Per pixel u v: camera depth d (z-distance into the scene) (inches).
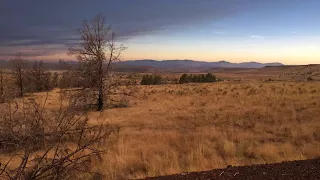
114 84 1055.6
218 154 373.1
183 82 3341.5
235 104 926.4
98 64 989.8
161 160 329.4
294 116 627.5
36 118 189.2
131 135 520.7
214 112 783.7
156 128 612.1
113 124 651.5
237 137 469.1
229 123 625.9
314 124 538.9
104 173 288.5
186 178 222.1
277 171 228.5
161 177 230.2
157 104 1112.2
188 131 559.2
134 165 325.7
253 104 893.2
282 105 813.9
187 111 847.1
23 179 184.7
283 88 1337.4
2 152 211.5
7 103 184.7
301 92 1118.4
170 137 476.4
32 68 1299.2
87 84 960.9
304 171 226.2
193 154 349.4
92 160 310.2
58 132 197.2
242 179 215.0
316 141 423.2
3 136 182.5
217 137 471.5
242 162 335.9
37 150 198.2
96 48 1010.7
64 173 211.6
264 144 410.9
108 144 413.7
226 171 233.5
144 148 396.5
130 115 832.3
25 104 188.4
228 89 1533.0
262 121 621.0
